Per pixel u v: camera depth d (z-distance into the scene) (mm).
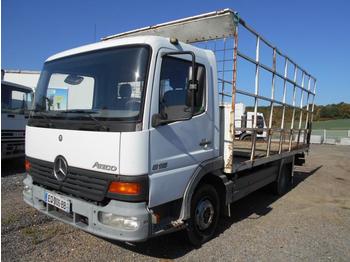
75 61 4250
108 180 3523
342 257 4414
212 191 4777
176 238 4613
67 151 3922
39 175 4363
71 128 3898
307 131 10039
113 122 3535
